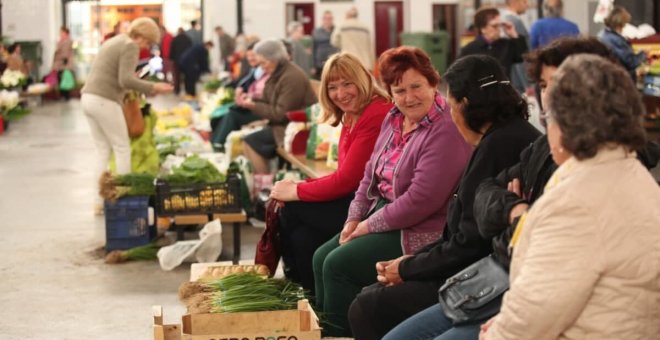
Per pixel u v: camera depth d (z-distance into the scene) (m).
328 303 4.94
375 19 30.23
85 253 7.60
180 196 7.20
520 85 11.83
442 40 27.73
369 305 4.16
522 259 2.82
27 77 23.59
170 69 27.02
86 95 8.64
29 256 7.54
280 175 8.24
